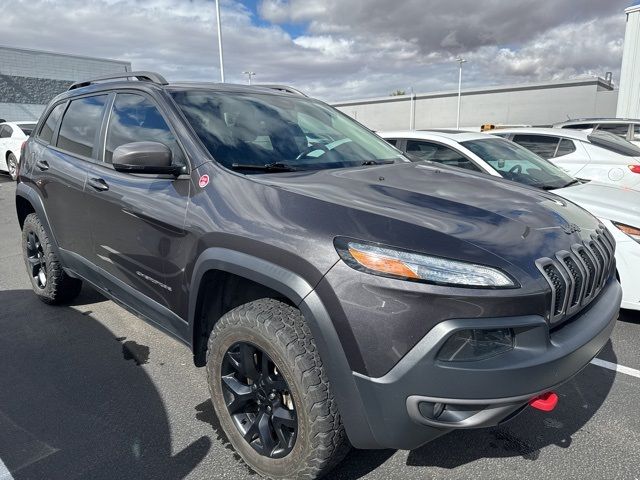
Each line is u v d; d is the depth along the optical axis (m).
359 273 1.77
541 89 38.88
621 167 6.33
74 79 31.36
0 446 2.45
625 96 16.77
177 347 3.52
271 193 2.15
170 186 2.53
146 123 2.86
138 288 2.83
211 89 3.07
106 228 2.98
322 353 1.86
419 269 1.74
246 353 2.16
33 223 4.00
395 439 1.83
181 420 2.67
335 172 2.58
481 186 2.60
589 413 2.74
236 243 2.10
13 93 28.53
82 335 3.70
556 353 1.85
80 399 2.87
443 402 1.73
